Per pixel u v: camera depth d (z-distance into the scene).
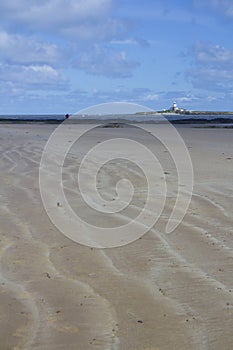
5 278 4.66
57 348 3.30
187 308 3.94
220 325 3.63
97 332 3.54
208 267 4.92
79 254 5.41
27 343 3.37
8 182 9.80
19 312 3.88
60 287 4.42
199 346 3.33
